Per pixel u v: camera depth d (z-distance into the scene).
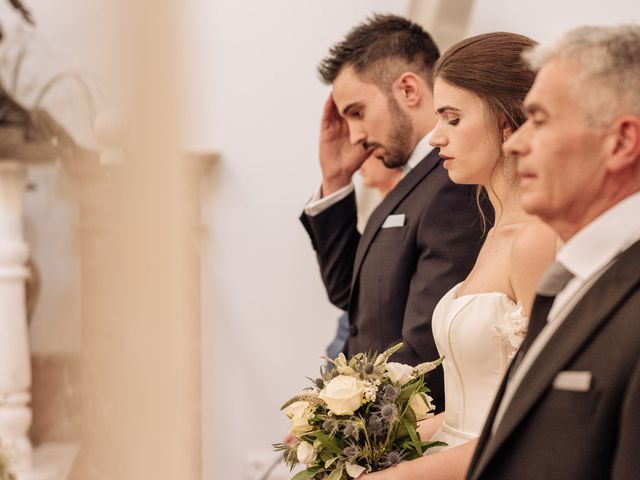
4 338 4.22
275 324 5.80
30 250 4.47
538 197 1.37
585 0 5.06
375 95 3.04
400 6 5.71
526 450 1.32
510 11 5.14
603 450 1.26
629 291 1.28
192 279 1.24
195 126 1.23
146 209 1.22
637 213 1.33
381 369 2.13
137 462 1.23
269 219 5.81
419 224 2.69
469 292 2.17
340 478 2.01
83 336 1.26
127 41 1.20
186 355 1.24
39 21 4.29
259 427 5.80
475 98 2.11
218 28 5.74
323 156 3.36
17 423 3.97
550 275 1.38
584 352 1.29
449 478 1.94
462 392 2.13
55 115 4.23
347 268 3.35
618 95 1.31
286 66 5.77
